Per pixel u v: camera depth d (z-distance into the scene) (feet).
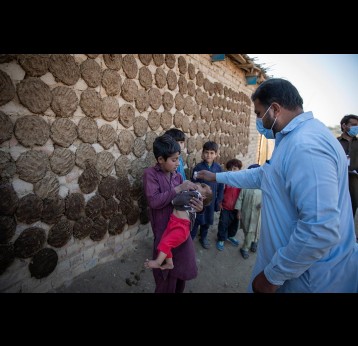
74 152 6.91
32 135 5.80
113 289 7.84
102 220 8.29
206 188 6.39
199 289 8.60
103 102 7.48
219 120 15.31
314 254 3.60
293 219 4.16
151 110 9.56
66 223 7.07
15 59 5.33
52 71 6.00
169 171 6.40
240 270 10.17
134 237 9.94
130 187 9.10
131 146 8.84
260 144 28.40
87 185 7.40
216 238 12.55
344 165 4.01
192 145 12.69
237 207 11.07
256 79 18.01
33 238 6.25
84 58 6.79
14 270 6.08
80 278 7.86
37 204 6.18
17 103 5.49
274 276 4.07
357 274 4.30
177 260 6.23
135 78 8.62
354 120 12.13
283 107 4.39
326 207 3.48
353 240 4.33
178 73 10.91
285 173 4.06
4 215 5.59
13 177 5.65
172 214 6.02
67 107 6.44
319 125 4.02
